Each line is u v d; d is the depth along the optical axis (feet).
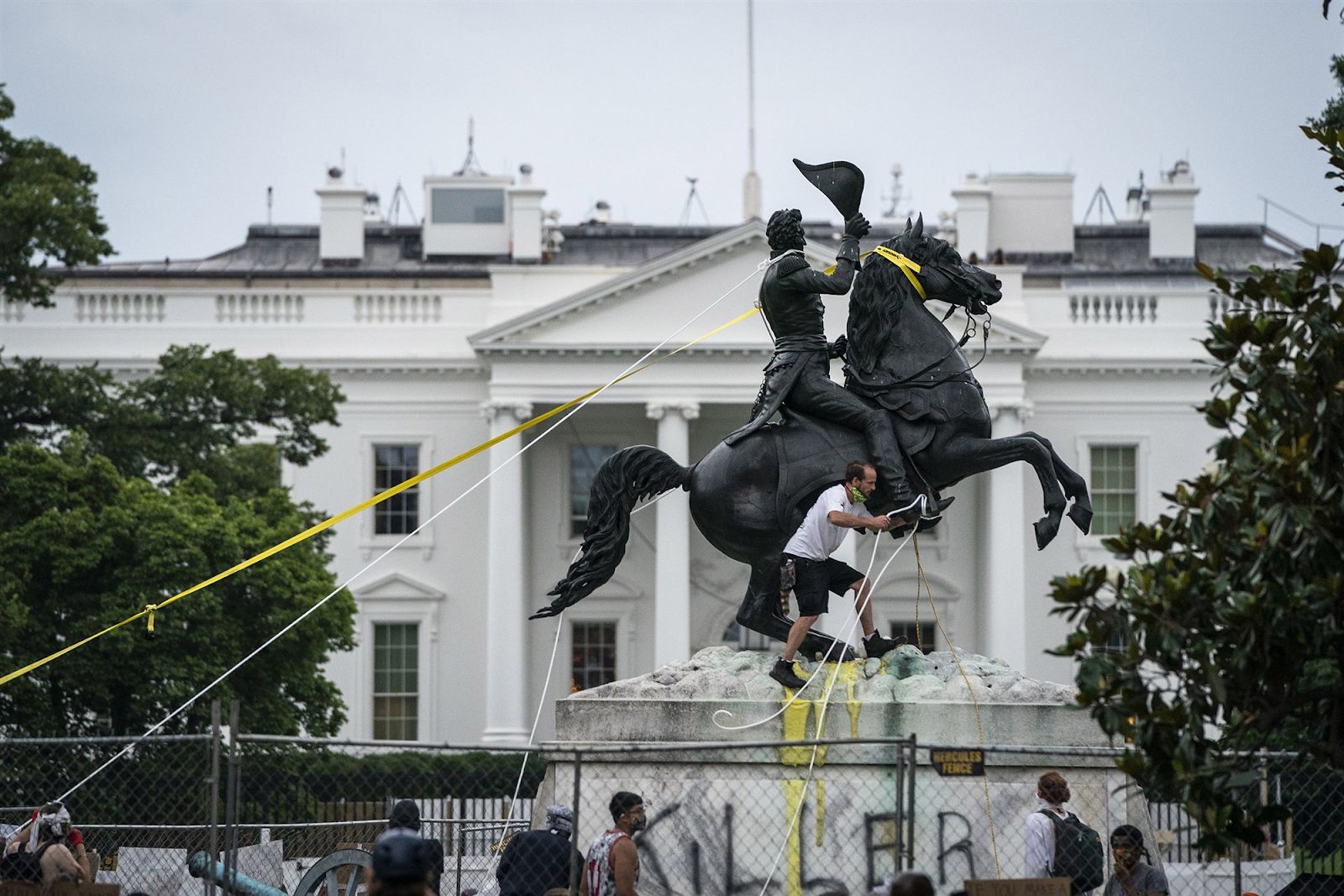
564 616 282.15
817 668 59.36
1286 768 56.24
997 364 272.72
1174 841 76.54
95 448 180.86
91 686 163.32
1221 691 45.19
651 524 282.77
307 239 325.42
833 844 56.95
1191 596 46.26
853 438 61.00
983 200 313.94
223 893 62.28
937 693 58.44
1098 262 322.75
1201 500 47.96
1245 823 48.80
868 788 57.26
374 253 319.47
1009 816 57.00
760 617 61.77
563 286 283.79
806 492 60.44
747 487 61.05
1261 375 48.24
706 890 56.90
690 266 273.13
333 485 280.31
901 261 61.72
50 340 275.80
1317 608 45.57
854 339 61.57
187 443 187.01
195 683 166.20
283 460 279.69
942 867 56.59
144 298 279.49
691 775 57.67
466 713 278.46
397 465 281.13
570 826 56.18
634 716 58.34
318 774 100.48
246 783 99.14
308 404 189.88
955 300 62.75
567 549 283.38
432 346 282.56
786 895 56.70
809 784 57.26
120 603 164.86
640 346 272.92
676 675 61.16
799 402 61.41
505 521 272.51
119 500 169.17
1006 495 271.28
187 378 183.62
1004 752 52.85
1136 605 46.37
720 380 273.13
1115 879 55.52
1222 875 72.74
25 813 94.17
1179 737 46.50
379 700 279.08
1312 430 47.55
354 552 279.69
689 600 272.72
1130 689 46.37
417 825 58.23
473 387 282.36
